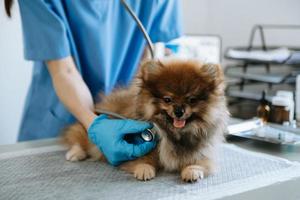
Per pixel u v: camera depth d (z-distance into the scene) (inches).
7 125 91.2
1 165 40.7
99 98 55.5
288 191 32.3
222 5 120.0
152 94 39.8
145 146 40.3
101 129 42.4
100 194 32.2
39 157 44.1
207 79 39.8
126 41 61.3
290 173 36.9
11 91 90.1
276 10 107.0
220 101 41.6
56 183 35.2
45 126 61.6
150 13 61.1
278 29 107.3
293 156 44.6
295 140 48.4
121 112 45.7
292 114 59.2
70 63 51.2
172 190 32.9
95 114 47.6
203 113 40.1
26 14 50.3
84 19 55.7
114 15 59.5
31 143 50.7
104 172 38.9
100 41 57.0
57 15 51.6
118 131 40.9
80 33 56.4
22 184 34.9
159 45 64.3
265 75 89.0
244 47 109.0
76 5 55.0
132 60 63.4
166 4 62.9
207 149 41.1
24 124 63.1
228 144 48.9
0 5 84.0
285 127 55.7
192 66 40.0
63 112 59.9
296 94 60.8
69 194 32.4
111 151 40.4
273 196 31.2
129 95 46.7
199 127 40.6
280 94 63.2
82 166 41.1
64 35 50.4
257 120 57.4
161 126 40.5
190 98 38.8
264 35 110.7
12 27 86.6
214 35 111.5
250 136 50.2
